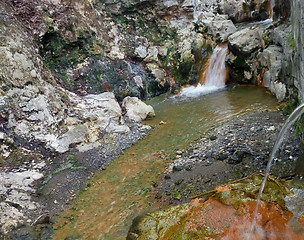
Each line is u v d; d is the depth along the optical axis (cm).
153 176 499
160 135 657
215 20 1039
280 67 746
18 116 573
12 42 644
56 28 800
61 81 800
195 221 362
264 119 635
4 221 374
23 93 602
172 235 348
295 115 457
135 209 417
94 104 737
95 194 466
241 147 527
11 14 711
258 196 368
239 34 927
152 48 1020
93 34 900
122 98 878
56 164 539
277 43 816
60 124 634
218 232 338
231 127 626
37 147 561
